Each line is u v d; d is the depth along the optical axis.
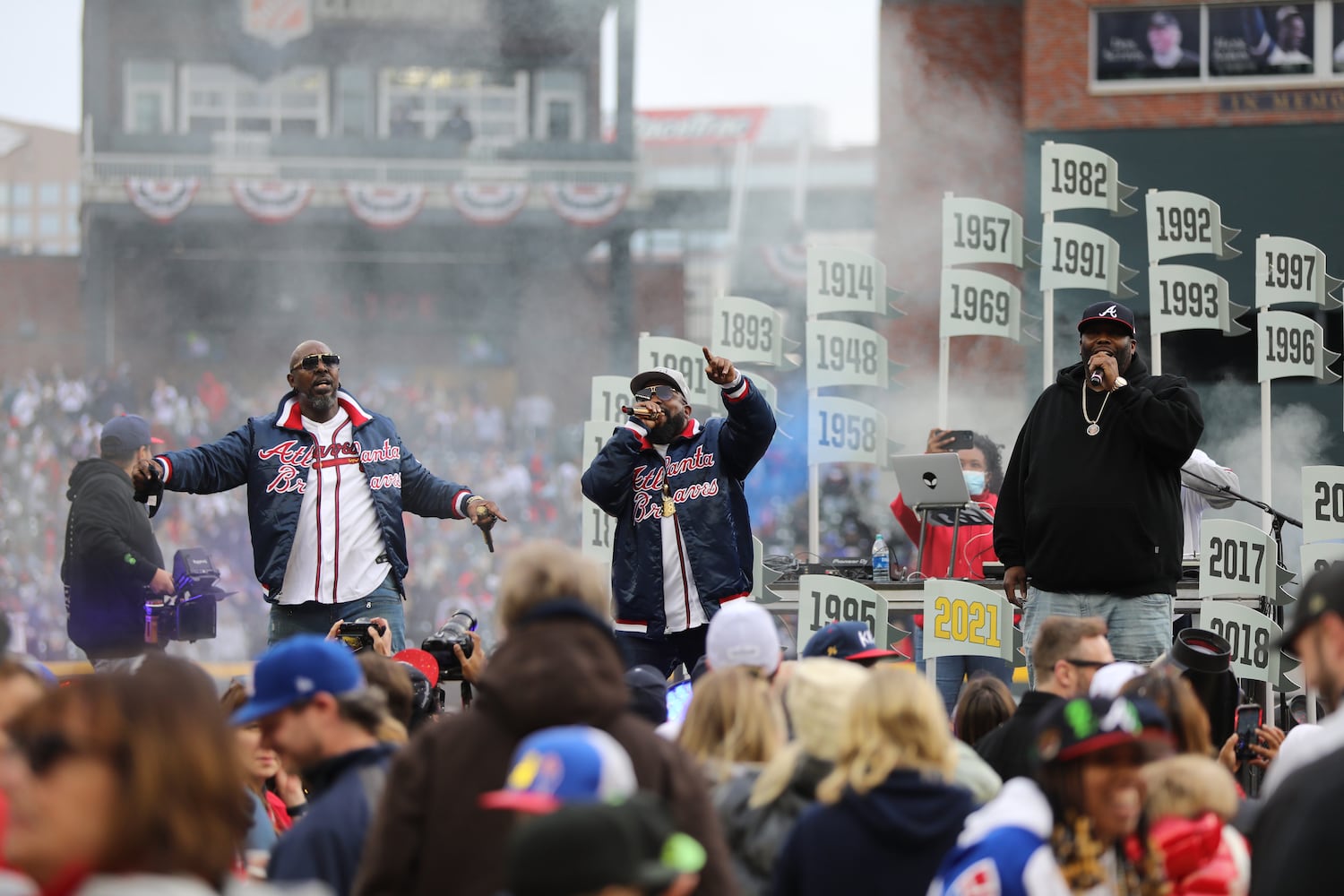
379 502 18.42
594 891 5.36
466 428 76.81
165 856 5.77
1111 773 7.67
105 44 84.38
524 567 8.51
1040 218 46.38
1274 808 7.68
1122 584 16.30
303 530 18.19
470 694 16.69
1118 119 46.38
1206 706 15.79
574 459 79.00
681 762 8.20
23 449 70.38
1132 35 46.59
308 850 8.69
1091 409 16.52
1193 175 45.88
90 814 5.75
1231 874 9.40
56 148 106.38
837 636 12.42
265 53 85.94
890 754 8.47
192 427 76.62
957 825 8.45
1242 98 45.84
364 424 18.58
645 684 12.57
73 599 19.16
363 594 18.22
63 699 5.90
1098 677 11.55
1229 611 19.89
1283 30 45.88
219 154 83.44
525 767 6.36
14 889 6.08
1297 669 20.50
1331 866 7.20
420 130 86.62
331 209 80.69
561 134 87.00
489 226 82.56
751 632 11.43
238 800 6.05
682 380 17.52
